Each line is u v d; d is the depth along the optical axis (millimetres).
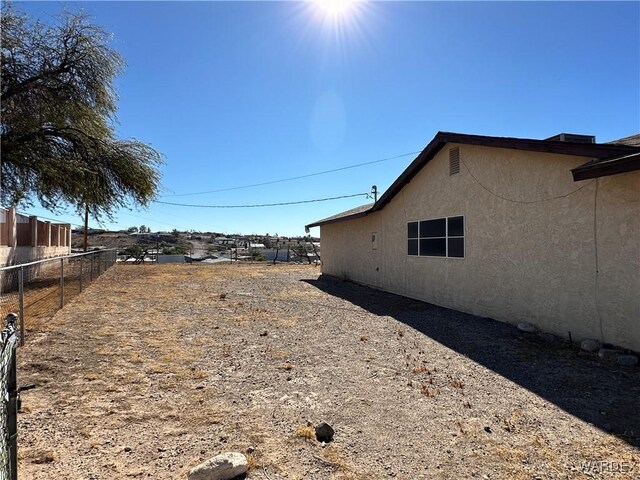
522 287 7324
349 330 7164
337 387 4371
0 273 5695
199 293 11766
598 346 5684
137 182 16703
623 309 5504
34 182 15453
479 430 3402
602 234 5801
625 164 4883
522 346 6113
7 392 1823
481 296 8406
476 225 8539
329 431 3250
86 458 2846
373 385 4449
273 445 3094
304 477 2680
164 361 5141
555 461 2914
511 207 7570
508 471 2781
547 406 3916
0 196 15016
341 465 2836
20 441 3053
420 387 4406
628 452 3045
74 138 15688
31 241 14117
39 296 10359
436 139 9242
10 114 13641
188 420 3496
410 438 3252
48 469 2691
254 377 4633
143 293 11625
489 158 8141
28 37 13758
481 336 6727
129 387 4234
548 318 6754
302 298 11055
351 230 15617
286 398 4039
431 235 10219
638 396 4156
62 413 3574
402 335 6832
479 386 4461
